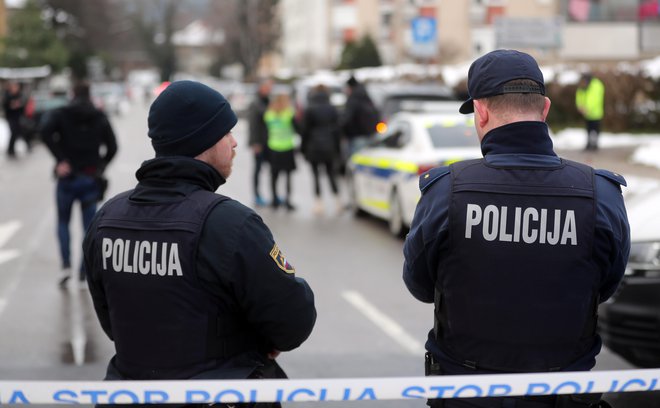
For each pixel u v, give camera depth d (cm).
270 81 2177
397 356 941
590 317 403
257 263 388
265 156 2177
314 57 10969
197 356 387
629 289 798
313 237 1738
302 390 362
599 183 403
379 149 1856
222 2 16162
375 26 10881
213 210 393
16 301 1199
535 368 396
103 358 940
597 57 7156
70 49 10794
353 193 2033
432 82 4741
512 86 408
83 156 1243
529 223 393
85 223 1258
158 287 388
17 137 3725
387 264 1462
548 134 414
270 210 2130
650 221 826
